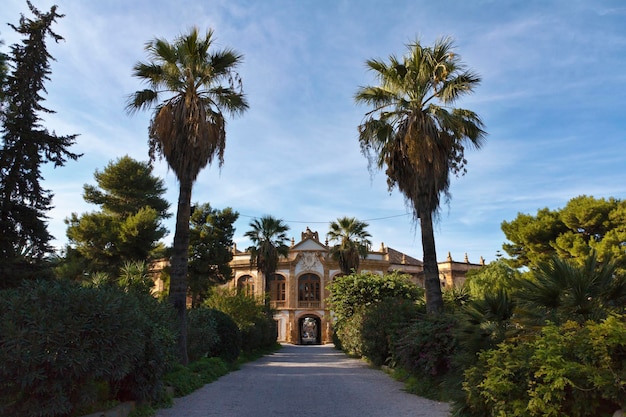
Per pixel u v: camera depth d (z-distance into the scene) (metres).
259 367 18.64
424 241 13.18
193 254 37.06
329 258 52.22
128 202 35.88
